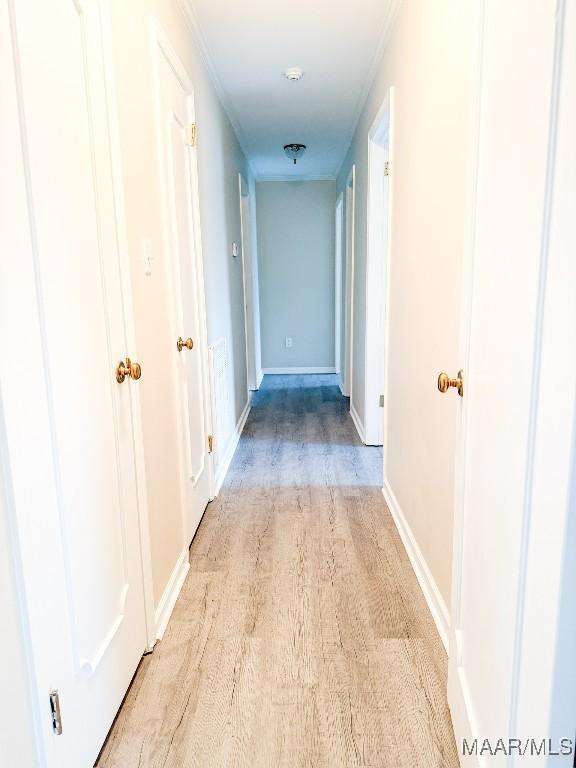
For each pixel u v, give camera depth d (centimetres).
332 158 518
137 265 157
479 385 107
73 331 112
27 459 91
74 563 111
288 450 368
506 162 89
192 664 158
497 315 94
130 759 126
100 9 129
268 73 304
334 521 255
